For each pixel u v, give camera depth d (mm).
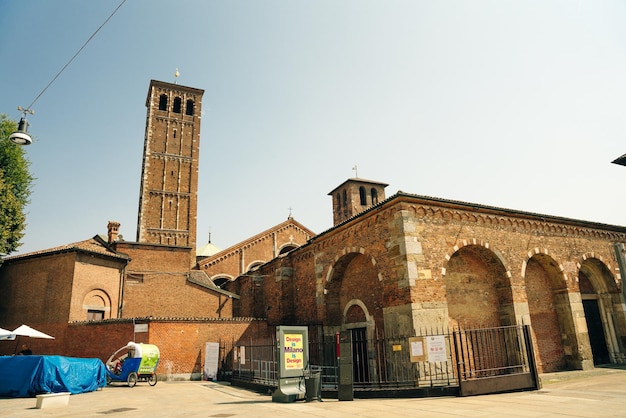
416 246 17406
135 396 16062
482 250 19594
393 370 16719
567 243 22594
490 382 14188
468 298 19109
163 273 31828
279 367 14055
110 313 27391
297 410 11516
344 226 21516
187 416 10992
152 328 22781
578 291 22109
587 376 19344
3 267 26984
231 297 33156
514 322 19031
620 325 23484
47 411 12297
